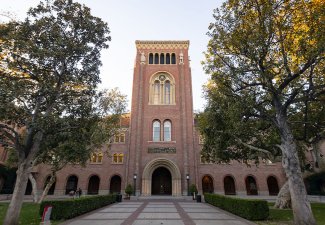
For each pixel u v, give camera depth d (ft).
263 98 52.60
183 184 118.21
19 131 78.28
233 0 46.47
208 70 53.52
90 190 134.62
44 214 32.89
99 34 48.88
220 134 62.85
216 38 49.83
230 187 133.28
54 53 41.57
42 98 44.45
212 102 61.67
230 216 51.98
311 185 116.57
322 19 39.29
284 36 44.57
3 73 39.52
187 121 131.34
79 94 47.03
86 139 50.03
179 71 144.46
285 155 44.78
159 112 133.90
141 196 112.27
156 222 43.04
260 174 128.47
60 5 46.73
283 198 65.92
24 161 40.93
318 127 60.54
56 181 129.70
